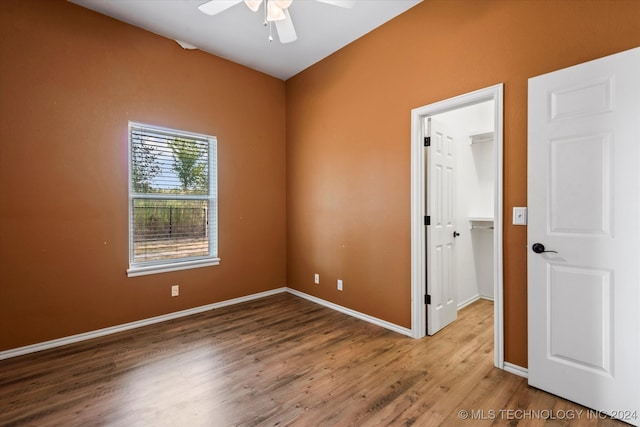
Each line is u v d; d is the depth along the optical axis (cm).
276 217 415
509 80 209
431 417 168
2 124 234
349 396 187
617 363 162
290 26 221
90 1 260
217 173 354
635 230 156
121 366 223
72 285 265
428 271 274
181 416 169
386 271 294
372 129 304
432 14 252
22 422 165
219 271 357
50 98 253
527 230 198
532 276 193
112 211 284
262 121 397
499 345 215
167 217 322
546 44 193
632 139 157
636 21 162
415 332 269
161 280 314
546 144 186
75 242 266
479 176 391
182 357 237
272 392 191
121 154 288
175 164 326
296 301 380
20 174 242
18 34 240
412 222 270
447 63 242
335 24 291
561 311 182
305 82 387
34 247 248
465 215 361
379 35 295
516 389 192
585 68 171
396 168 283
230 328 294
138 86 297
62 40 258
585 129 171
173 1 258
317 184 371
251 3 194
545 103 186
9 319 238
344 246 336
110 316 283
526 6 201
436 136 284
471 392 190
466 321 310
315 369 218
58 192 258
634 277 157
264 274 401
